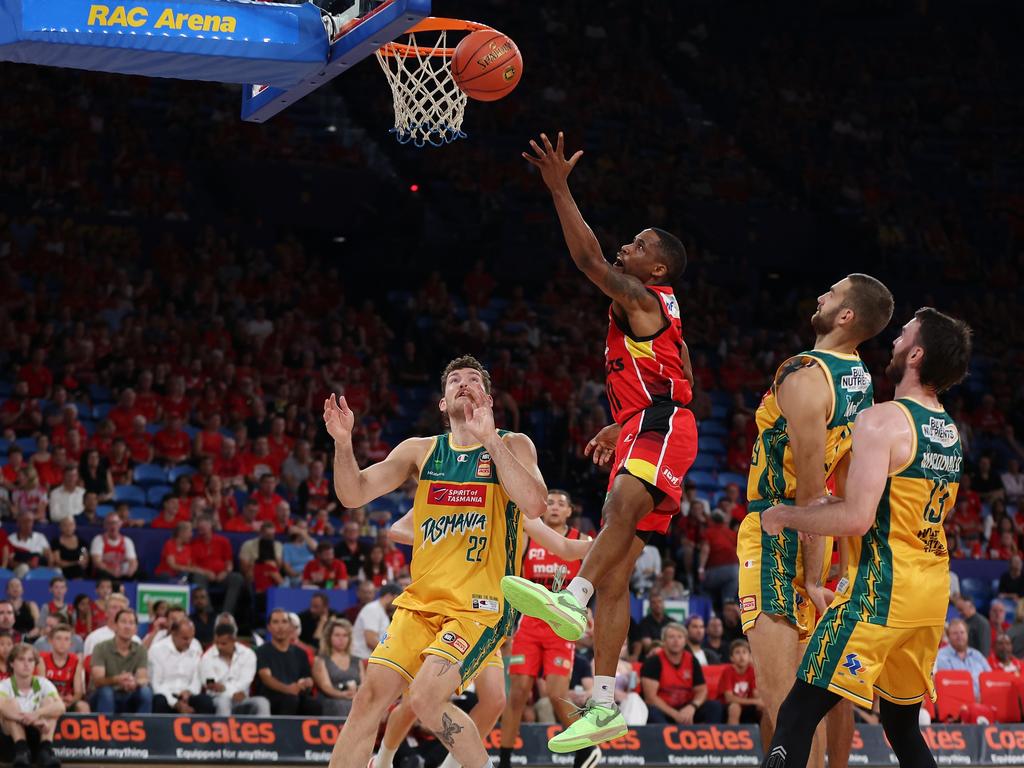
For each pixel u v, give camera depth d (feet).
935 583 15.29
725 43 91.50
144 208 62.69
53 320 53.88
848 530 14.75
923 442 15.21
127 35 18.21
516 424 54.65
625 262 18.78
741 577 17.54
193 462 48.16
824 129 85.92
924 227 79.30
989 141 87.10
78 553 39.73
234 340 56.13
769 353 67.15
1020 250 80.89
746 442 58.85
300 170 67.41
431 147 73.31
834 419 16.92
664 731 35.47
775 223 76.02
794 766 15.15
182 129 67.82
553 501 30.17
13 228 58.44
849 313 17.10
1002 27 92.84
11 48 18.06
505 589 16.35
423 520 18.49
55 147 63.57
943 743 37.37
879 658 15.15
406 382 59.16
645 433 18.01
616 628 18.03
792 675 16.94
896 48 91.71
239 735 32.78
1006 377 70.49
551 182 17.75
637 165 77.15
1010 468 60.54
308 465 48.47
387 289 68.28
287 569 41.65
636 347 18.22
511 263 69.51
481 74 19.69
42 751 30.78
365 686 17.99
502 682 22.06
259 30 19.13
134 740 32.04
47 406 48.73
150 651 34.24
